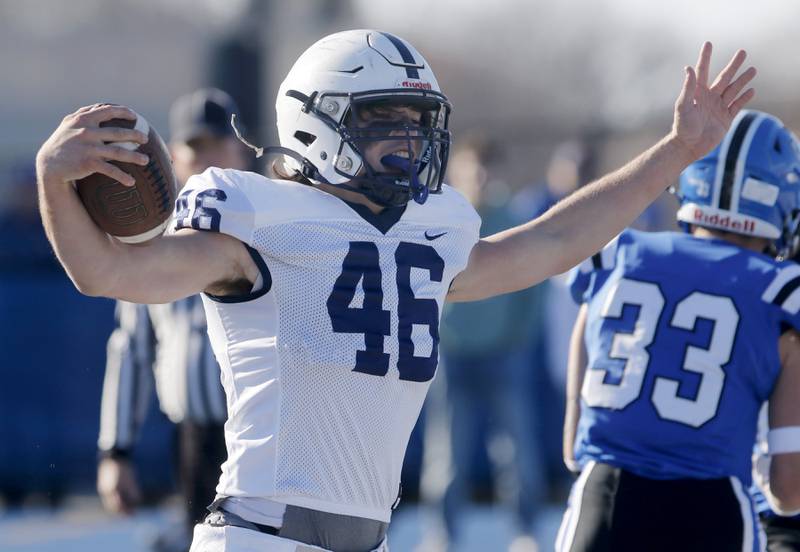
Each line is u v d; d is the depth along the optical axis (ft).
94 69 255.91
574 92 208.95
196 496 57.31
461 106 237.25
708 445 42.14
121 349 59.62
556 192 98.68
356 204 34.47
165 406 58.54
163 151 31.22
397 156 34.71
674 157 38.86
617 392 43.32
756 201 44.55
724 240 45.16
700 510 41.78
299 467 33.01
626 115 153.89
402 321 33.94
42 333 106.42
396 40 35.60
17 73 261.03
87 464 106.22
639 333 43.70
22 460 106.32
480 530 97.19
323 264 33.30
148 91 254.47
